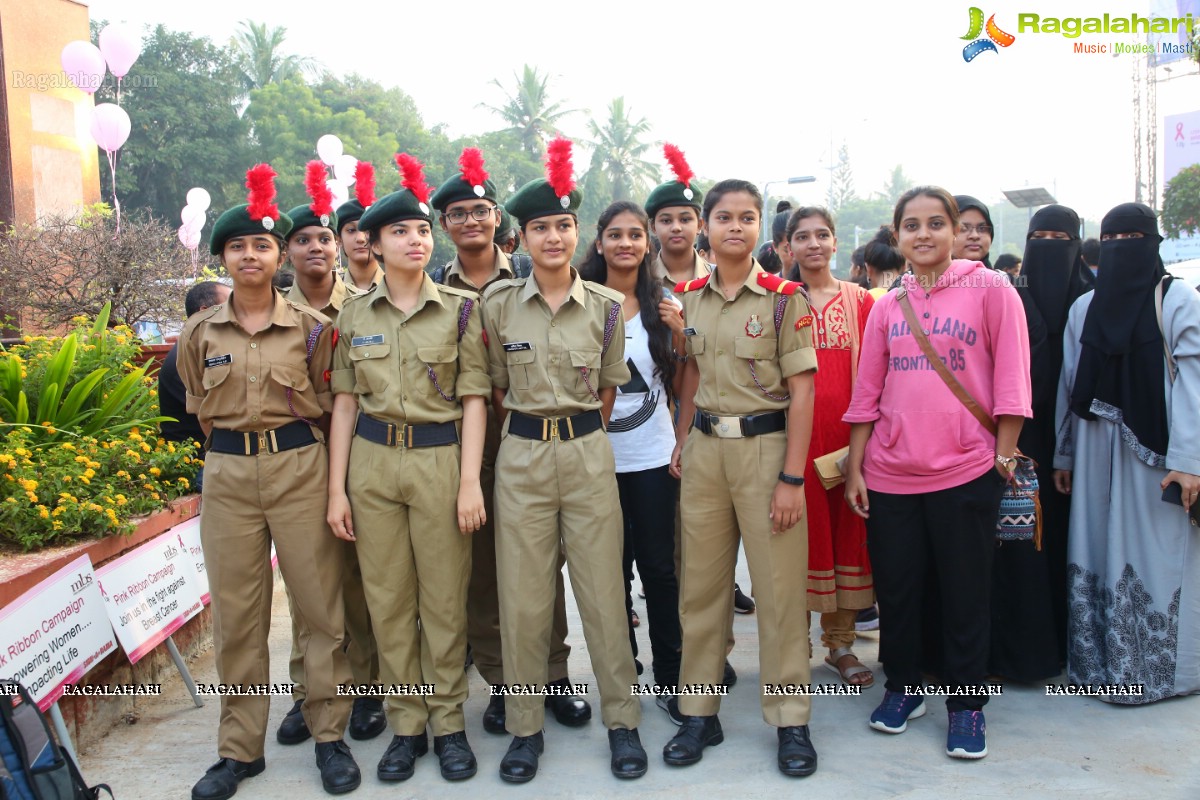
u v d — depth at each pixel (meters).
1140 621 3.22
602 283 3.42
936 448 2.93
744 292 2.90
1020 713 3.20
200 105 28.66
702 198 3.79
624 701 2.90
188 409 2.97
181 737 3.21
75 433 3.95
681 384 3.42
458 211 3.48
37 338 4.58
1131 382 3.19
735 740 3.08
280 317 2.87
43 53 11.87
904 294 3.07
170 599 3.59
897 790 2.70
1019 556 3.33
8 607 2.65
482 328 3.04
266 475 2.81
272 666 3.97
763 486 2.86
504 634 2.92
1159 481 3.18
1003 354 2.90
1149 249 3.20
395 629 2.92
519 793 2.75
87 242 8.52
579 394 2.93
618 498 3.00
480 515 2.88
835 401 3.50
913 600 3.04
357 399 2.97
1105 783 2.69
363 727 3.20
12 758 2.21
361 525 2.88
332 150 10.76
